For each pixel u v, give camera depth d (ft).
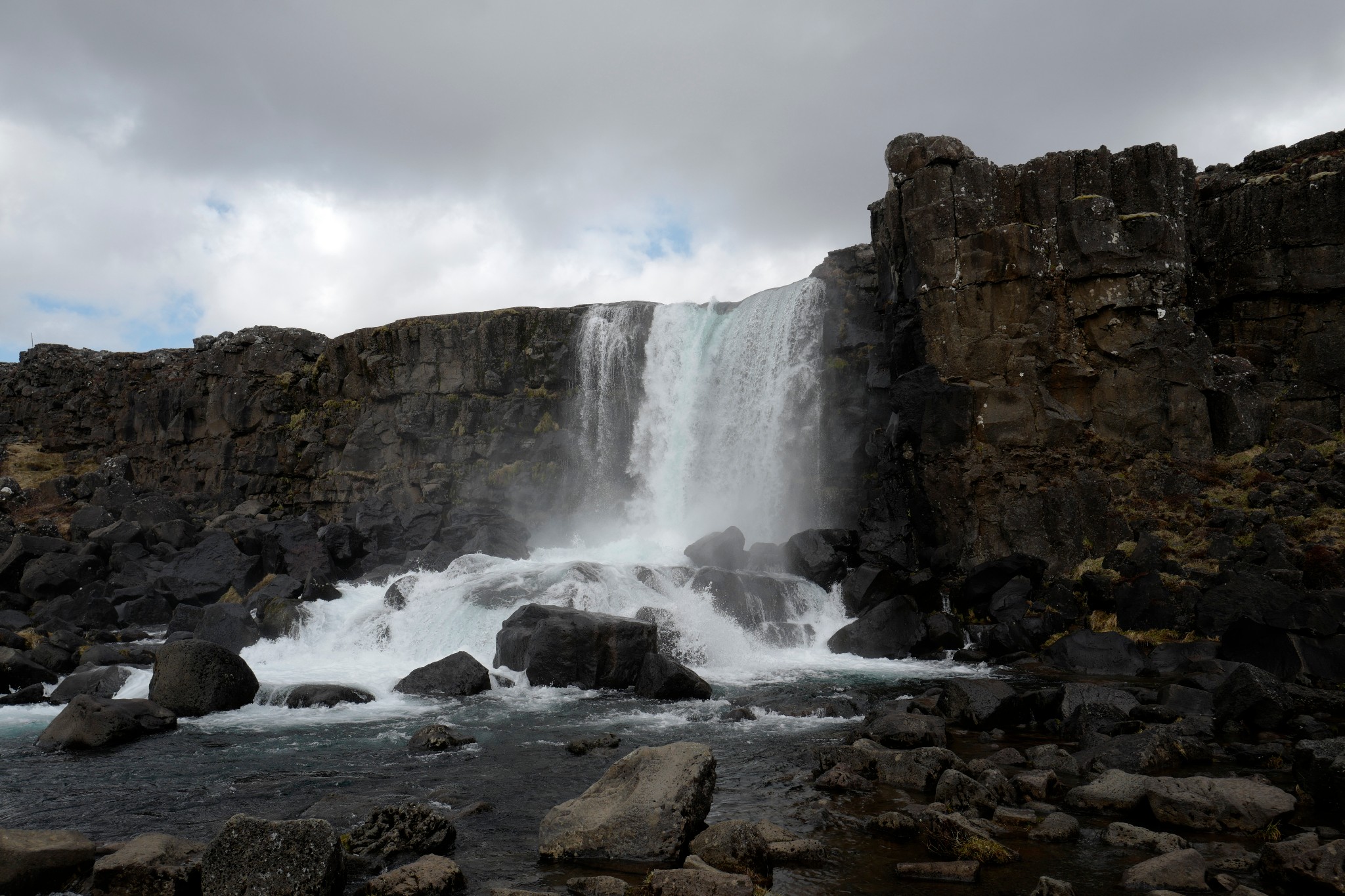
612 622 75.82
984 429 98.17
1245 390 97.35
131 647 89.25
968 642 92.27
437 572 113.70
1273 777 43.60
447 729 55.77
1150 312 96.12
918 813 38.11
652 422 147.54
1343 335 96.27
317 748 55.16
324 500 163.84
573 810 36.81
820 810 40.47
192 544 132.57
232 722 63.00
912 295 105.29
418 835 36.52
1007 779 41.73
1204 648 74.28
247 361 177.88
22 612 107.04
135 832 39.29
